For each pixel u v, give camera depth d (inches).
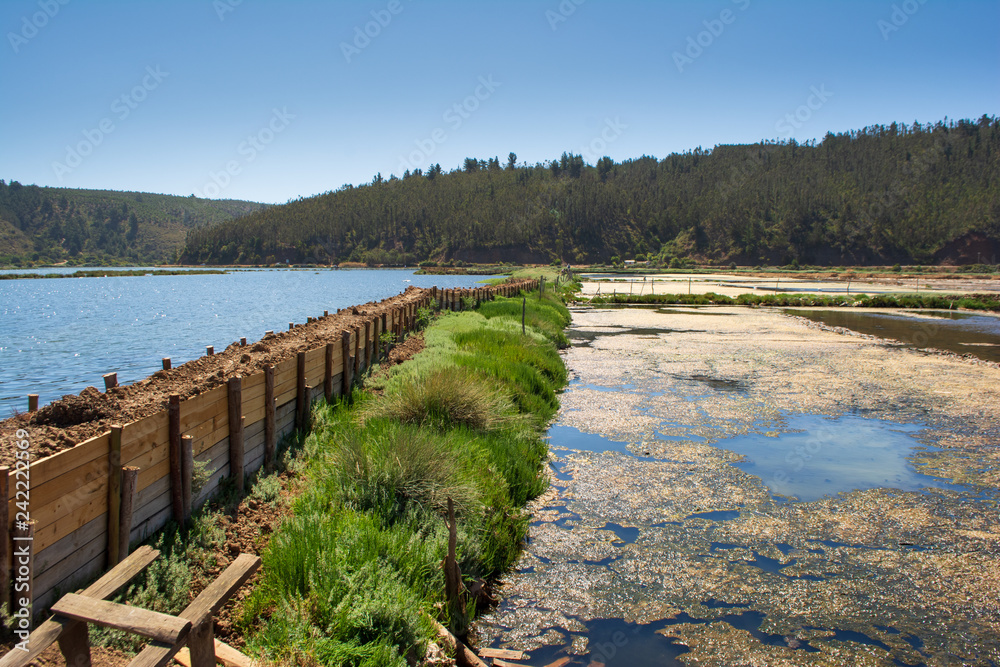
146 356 782.5
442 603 187.2
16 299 1929.1
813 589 210.8
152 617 110.5
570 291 1921.8
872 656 175.8
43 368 691.4
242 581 126.1
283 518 214.5
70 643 117.0
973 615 196.2
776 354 722.2
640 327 1031.6
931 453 358.6
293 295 2237.9
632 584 213.6
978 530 256.8
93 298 2001.7
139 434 177.9
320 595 167.9
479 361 462.3
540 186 7844.5
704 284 2719.0
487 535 231.0
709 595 206.8
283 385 293.0
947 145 7628.0
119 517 167.3
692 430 401.7
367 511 223.8
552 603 202.2
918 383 553.0
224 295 2207.2
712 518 267.6
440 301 882.1
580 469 325.7
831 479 314.7
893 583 215.0
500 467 290.5
